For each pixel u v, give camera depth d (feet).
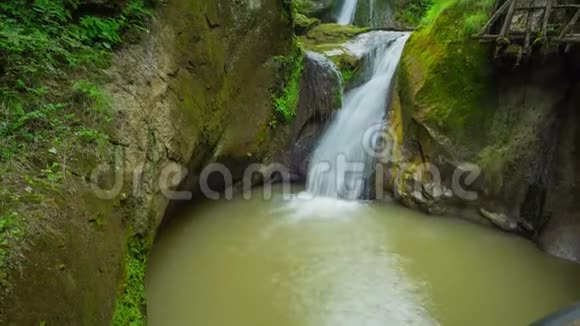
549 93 23.03
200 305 18.21
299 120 33.65
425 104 27.30
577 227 21.81
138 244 16.84
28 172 11.93
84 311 10.84
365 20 59.16
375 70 36.83
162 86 20.03
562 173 22.33
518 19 23.31
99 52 17.60
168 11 21.61
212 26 25.11
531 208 23.81
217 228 25.09
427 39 28.58
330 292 19.34
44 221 10.68
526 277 20.63
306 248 23.00
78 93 15.31
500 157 24.72
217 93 25.61
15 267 9.18
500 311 18.25
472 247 23.32
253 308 18.13
